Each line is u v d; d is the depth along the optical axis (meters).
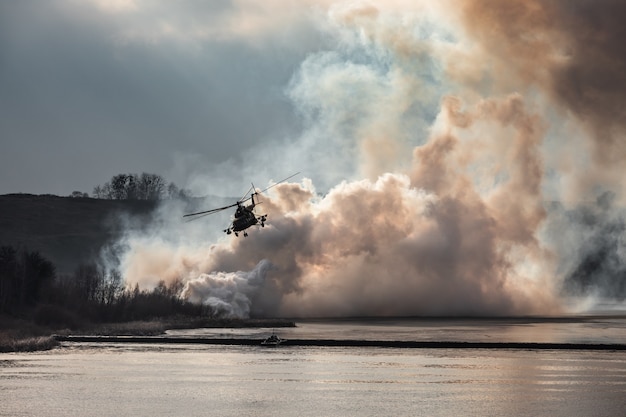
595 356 185.75
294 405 128.50
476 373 159.62
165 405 128.12
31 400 130.75
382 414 122.38
